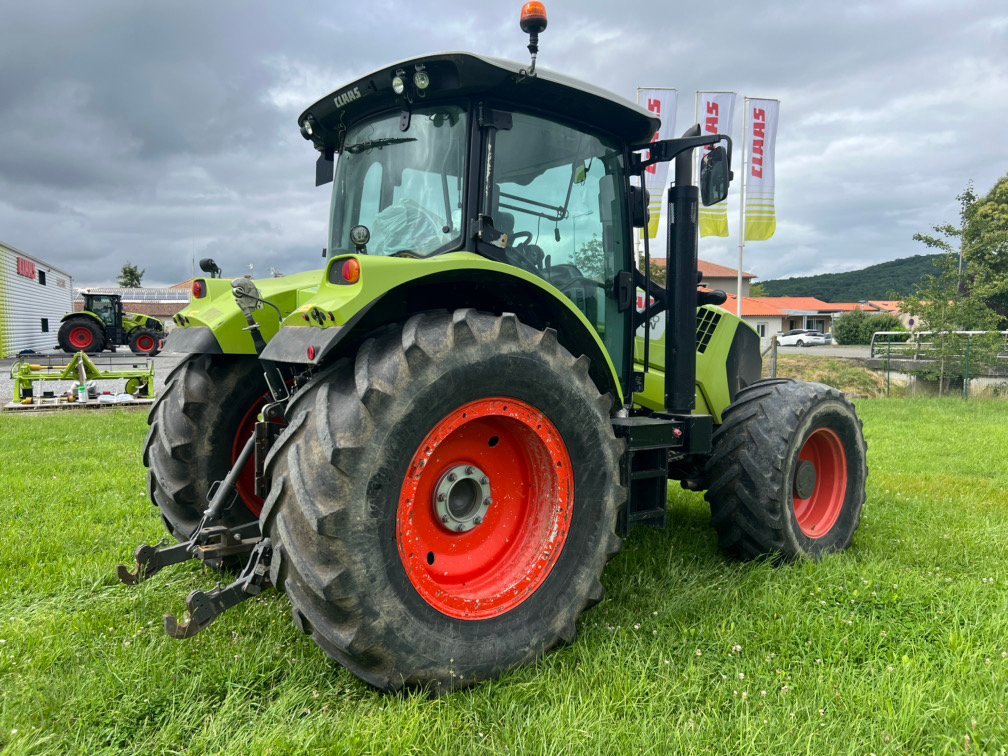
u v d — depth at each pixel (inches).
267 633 108.0
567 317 110.8
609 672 95.2
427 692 90.4
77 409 457.7
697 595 123.1
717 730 82.7
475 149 110.9
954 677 94.5
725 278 2219.5
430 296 106.3
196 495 127.8
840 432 155.3
